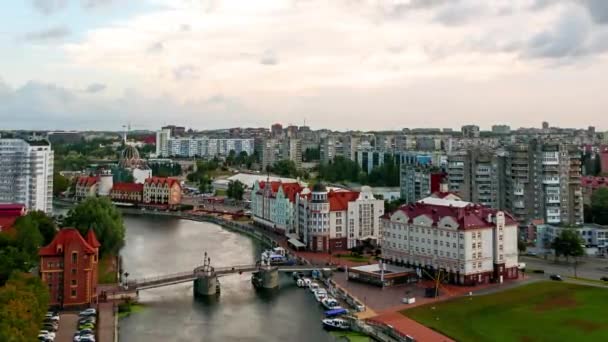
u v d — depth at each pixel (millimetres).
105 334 186000
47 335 177500
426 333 189375
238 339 189250
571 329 192250
